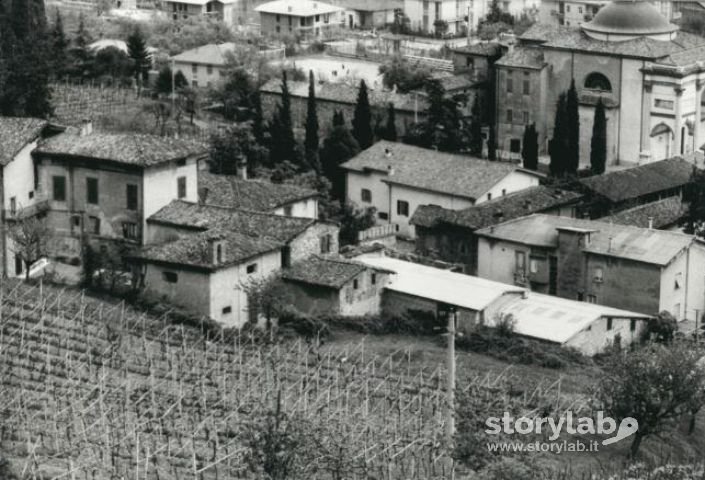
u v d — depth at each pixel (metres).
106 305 182.88
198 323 181.12
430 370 173.75
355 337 186.62
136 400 150.12
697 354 159.38
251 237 191.00
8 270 194.50
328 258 194.88
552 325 190.62
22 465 132.75
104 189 198.00
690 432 166.25
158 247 188.75
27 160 198.00
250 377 160.62
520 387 170.12
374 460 142.62
